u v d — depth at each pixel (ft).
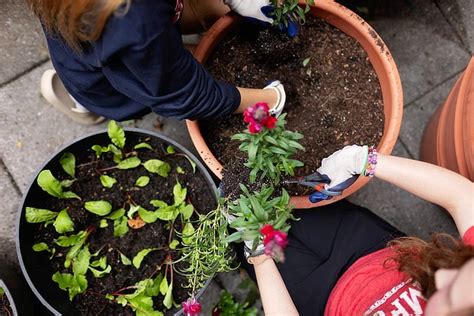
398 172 3.94
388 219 5.90
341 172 4.06
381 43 4.54
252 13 4.44
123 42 3.08
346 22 4.62
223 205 4.11
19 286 5.10
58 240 4.87
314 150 4.73
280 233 3.12
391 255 4.12
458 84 4.59
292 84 4.85
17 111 5.76
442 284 2.85
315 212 4.85
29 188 4.73
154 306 4.93
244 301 5.69
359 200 5.90
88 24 3.01
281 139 3.60
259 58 4.83
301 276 4.68
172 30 3.32
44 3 3.11
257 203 3.51
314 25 4.80
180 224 5.03
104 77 4.00
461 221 3.84
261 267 4.02
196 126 4.53
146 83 3.46
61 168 5.00
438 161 4.91
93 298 4.93
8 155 5.73
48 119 5.79
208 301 5.65
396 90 4.50
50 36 3.77
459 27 6.04
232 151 4.72
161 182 5.10
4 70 5.77
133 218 5.05
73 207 5.01
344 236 4.73
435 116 5.27
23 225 4.76
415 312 3.68
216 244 4.12
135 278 4.99
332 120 4.78
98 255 5.02
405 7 6.04
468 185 3.88
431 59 6.02
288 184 4.52
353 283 4.12
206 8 4.85
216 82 4.01
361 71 4.80
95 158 5.09
